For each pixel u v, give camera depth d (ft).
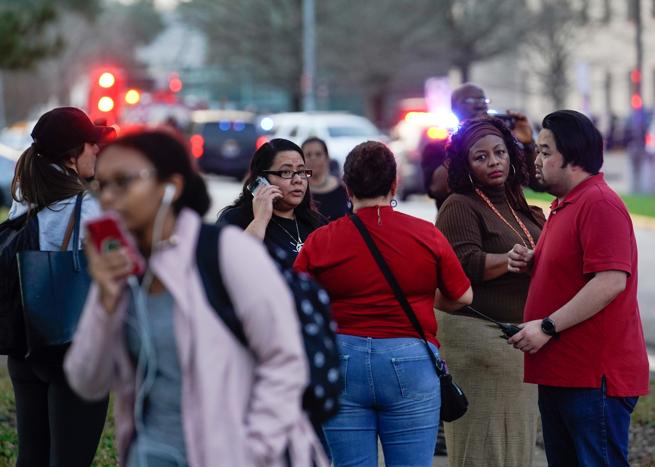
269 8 390.42
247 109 426.92
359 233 37.47
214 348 26.04
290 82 392.68
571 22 371.15
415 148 199.72
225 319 26.17
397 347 37.32
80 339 26.40
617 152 370.12
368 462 38.01
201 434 26.09
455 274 38.32
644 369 38.52
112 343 26.61
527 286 44.73
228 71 424.46
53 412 38.11
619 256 37.06
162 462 26.71
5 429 57.98
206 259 26.27
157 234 26.16
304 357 26.78
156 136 26.32
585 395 37.88
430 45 374.63
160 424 26.73
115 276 25.26
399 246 37.32
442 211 45.14
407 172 198.70
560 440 39.52
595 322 37.68
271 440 26.14
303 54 388.98
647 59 433.07
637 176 219.61
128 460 27.55
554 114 38.65
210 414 25.95
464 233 44.27
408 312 37.37
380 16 383.86
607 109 435.94
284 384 26.32
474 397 45.29
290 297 26.84
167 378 26.50
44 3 128.77
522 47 396.16
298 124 242.17
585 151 37.93
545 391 39.29
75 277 37.14
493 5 364.79
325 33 389.19
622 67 435.53
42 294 36.76
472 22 364.99
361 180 37.47
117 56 652.48
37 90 573.74
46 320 36.73
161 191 26.21
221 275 26.27
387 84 401.49
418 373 37.45
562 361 38.06
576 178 38.27
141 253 26.58
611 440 38.11
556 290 38.40
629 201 198.39
